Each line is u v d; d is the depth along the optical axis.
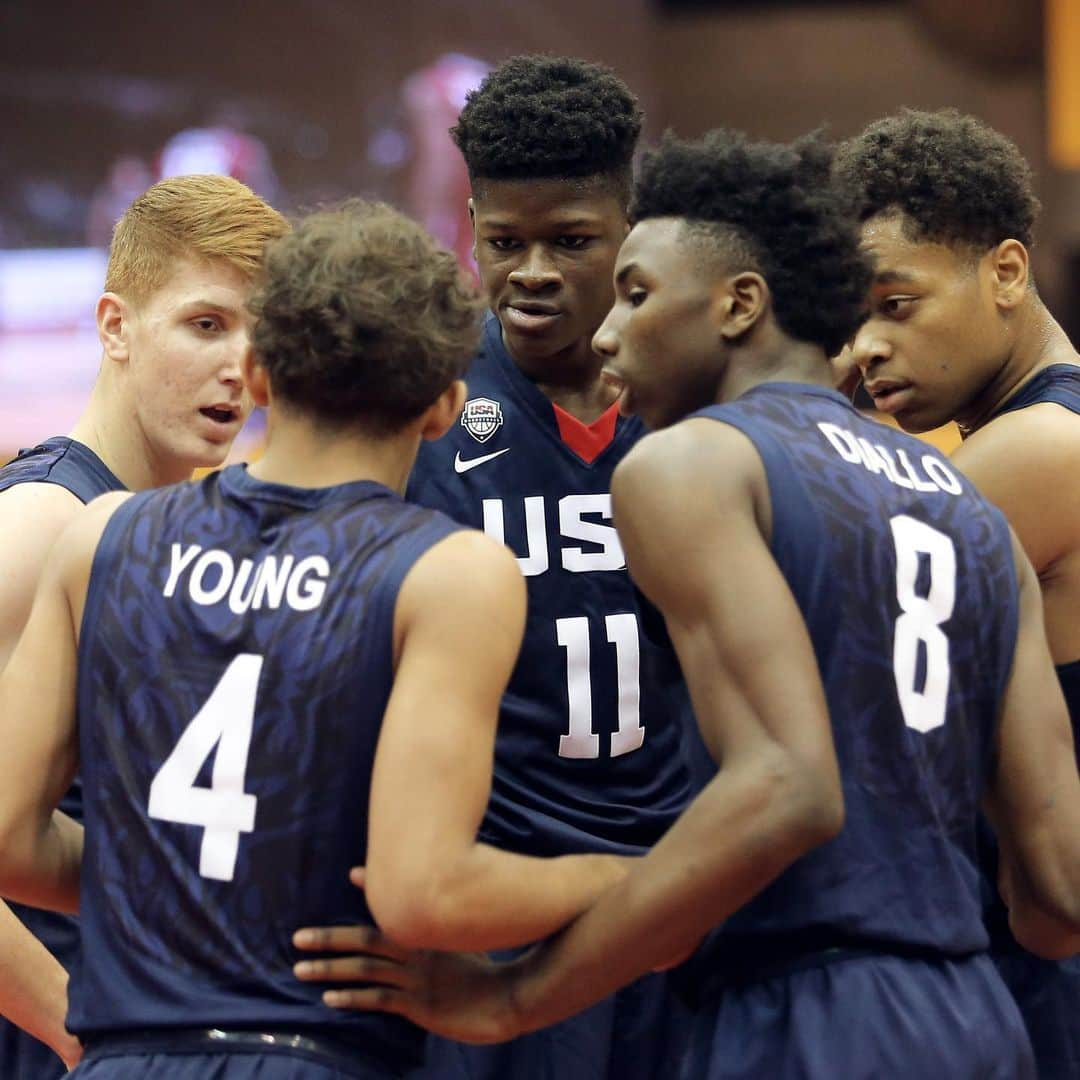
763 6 49.12
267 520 6.34
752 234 6.65
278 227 8.86
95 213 35.78
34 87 35.28
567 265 8.91
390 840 5.82
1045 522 7.95
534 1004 6.25
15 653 6.63
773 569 6.01
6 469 8.51
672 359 6.69
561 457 9.32
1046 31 45.59
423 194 37.94
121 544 6.48
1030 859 6.65
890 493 6.48
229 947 6.03
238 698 6.10
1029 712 6.69
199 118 36.41
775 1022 6.20
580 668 9.15
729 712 5.89
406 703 5.91
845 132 48.78
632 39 42.56
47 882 6.63
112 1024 6.10
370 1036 6.16
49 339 35.34
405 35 37.81
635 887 5.97
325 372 6.24
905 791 6.28
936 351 7.99
